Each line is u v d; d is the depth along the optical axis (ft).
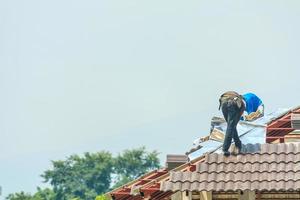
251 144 355.97
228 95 350.84
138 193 361.92
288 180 337.72
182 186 342.85
